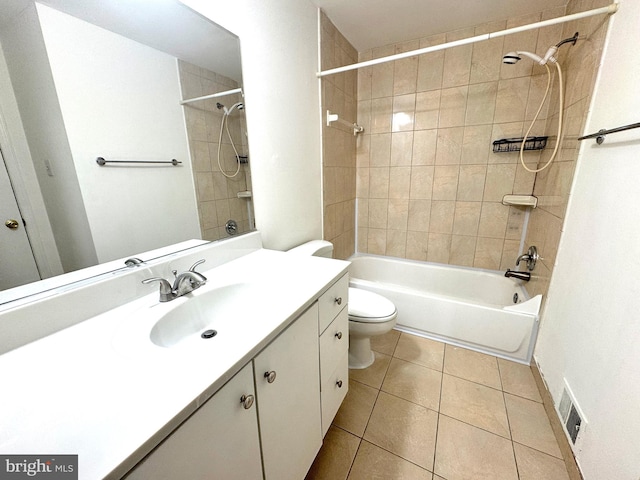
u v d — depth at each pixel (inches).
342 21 73.4
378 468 43.3
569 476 41.2
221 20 42.7
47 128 26.7
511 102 76.2
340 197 90.8
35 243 26.5
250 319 35.0
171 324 31.5
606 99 42.9
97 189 31.3
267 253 53.4
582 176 48.9
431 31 78.6
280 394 30.3
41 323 26.0
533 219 77.0
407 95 88.0
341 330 46.0
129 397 18.8
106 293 31.0
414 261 100.3
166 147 38.5
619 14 41.2
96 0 29.5
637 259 31.4
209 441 21.2
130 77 33.4
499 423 50.4
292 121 62.1
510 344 65.9
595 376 37.4
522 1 64.8
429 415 52.4
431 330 75.2
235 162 49.3
